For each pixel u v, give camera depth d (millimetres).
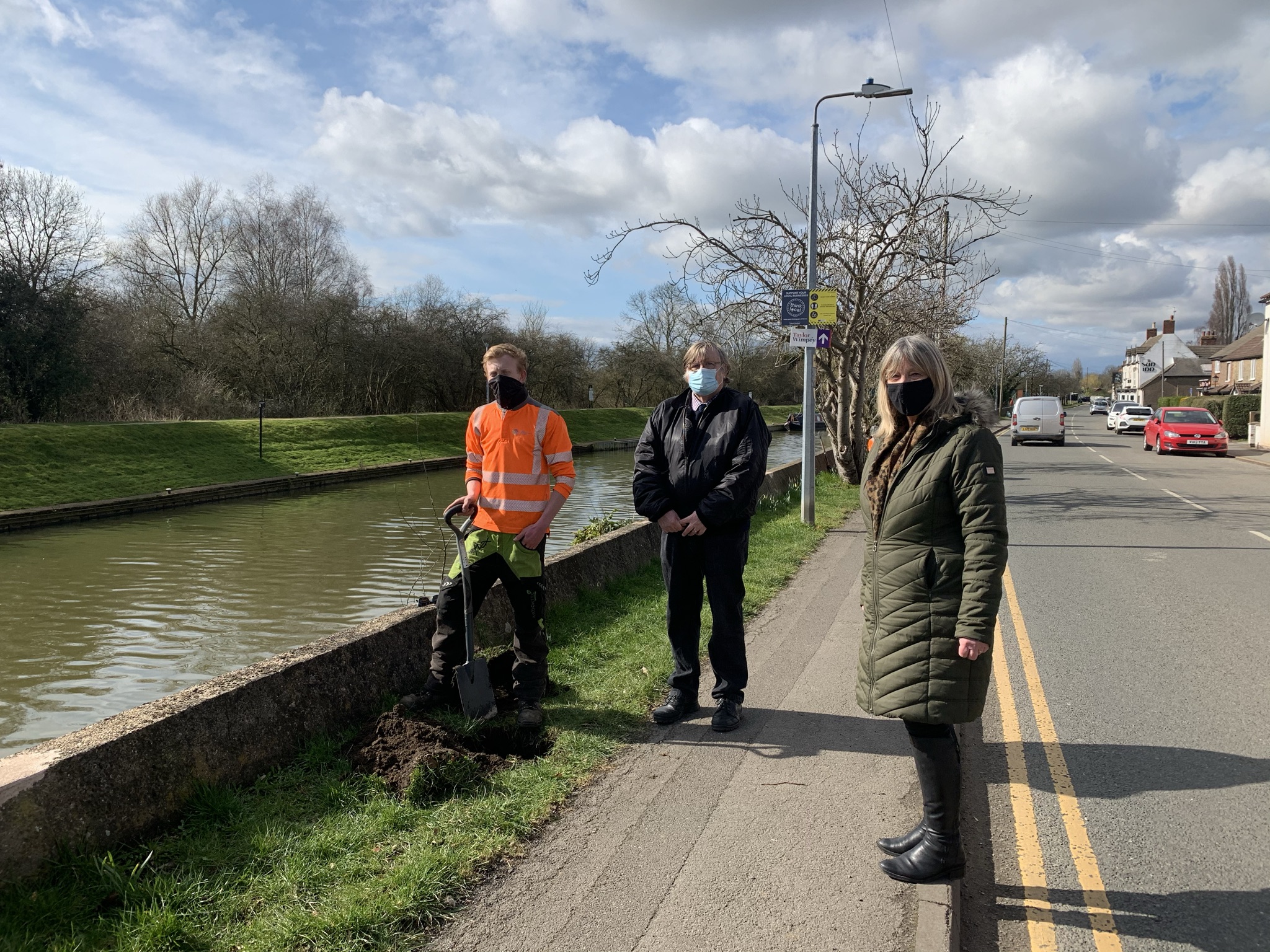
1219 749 4047
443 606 4227
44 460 19266
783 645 5816
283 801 3277
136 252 41312
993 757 4008
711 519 4039
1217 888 2881
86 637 8234
